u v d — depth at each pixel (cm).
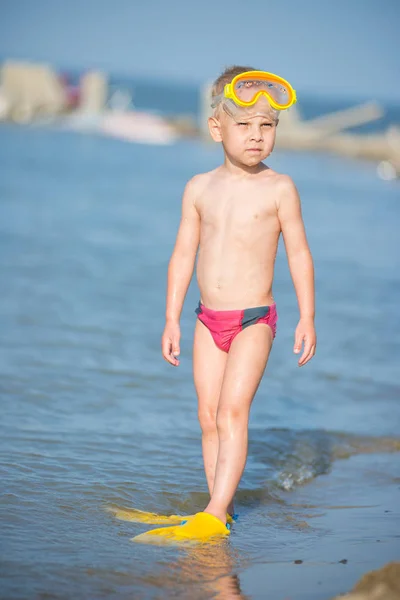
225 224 1351
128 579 1098
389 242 5066
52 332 2617
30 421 1848
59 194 6184
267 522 1384
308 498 1530
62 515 1333
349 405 2138
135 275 3559
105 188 6744
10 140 10800
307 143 13012
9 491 1420
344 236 5203
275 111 1334
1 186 6425
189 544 1235
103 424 1867
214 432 1370
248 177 1370
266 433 1897
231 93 1316
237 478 1298
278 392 2216
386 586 965
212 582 1101
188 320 2900
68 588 1061
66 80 15050
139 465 1620
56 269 3572
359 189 8225
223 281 1341
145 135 13200
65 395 2050
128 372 2269
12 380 2128
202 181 1398
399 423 2011
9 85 14000
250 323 1334
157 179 7644
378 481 1641
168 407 2022
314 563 1180
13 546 1187
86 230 4666
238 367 1302
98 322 2772
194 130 14250
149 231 4778
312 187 8131
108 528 1290
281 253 4469
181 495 1484
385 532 1339
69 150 10050
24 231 4488
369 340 2767
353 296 3434
